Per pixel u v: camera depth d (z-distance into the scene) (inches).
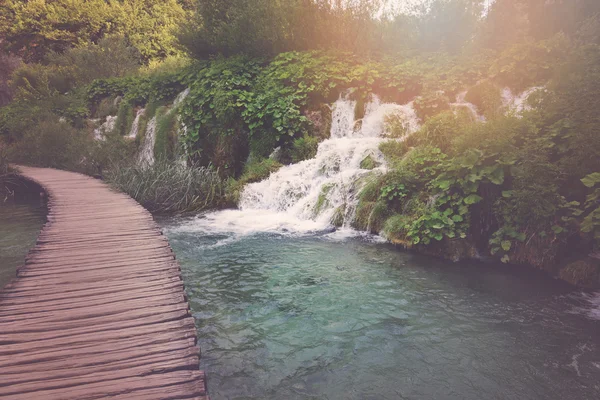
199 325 169.6
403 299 193.5
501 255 244.2
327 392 128.1
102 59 809.5
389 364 143.0
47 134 597.6
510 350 150.8
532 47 402.9
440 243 251.9
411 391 128.7
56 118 663.8
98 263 185.5
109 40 828.0
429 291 201.8
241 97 445.4
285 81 472.1
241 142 452.4
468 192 250.8
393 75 452.1
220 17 584.1
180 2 1079.6
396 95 449.4
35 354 111.2
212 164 454.0
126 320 132.0
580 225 210.4
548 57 396.2
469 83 426.6
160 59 927.7
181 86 589.3
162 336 122.3
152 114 583.8
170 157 504.1
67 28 963.3
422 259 245.8
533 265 230.8
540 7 457.7
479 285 208.5
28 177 467.5
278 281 214.7
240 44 542.9
